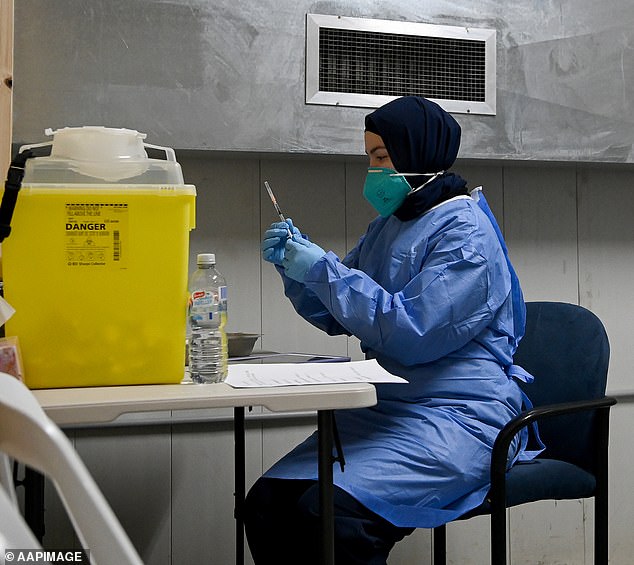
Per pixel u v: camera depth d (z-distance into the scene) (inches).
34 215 46.7
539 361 81.0
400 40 92.5
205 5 85.6
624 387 111.2
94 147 48.8
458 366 73.5
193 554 96.3
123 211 47.7
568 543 109.0
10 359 42.6
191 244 96.0
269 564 70.7
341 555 63.1
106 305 47.7
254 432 98.5
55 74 81.8
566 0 97.4
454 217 75.0
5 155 75.4
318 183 100.0
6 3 76.1
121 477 94.0
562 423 78.2
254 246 98.1
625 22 99.6
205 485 96.8
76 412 41.6
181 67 84.9
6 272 46.7
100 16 82.9
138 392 45.3
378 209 79.9
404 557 102.5
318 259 70.5
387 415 73.0
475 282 71.2
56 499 91.4
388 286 76.0
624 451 111.2
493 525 66.6
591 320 78.9
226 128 86.4
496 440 66.8
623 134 99.6
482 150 95.0
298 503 66.4
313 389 46.3
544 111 97.0
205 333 50.7
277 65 88.0
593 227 110.0
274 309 98.9
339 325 86.2
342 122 90.3
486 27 95.1
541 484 71.5
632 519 111.4
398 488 66.3
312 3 89.0
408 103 79.0
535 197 107.7
